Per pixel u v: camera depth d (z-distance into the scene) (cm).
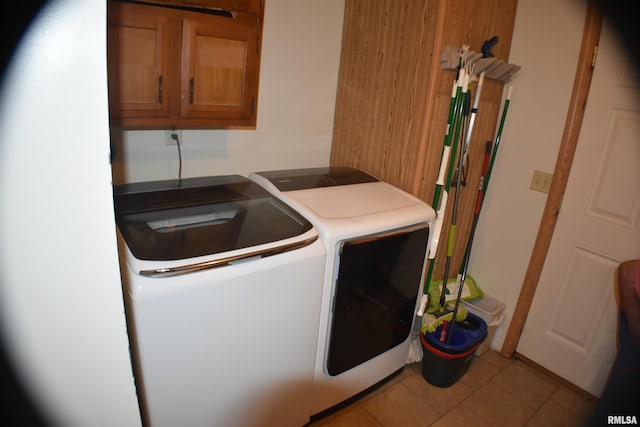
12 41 45
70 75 49
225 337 115
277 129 202
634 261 146
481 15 177
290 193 157
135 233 116
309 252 129
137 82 127
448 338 190
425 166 184
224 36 140
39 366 57
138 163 166
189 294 104
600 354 188
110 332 62
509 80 196
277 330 128
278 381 136
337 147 222
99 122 52
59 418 61
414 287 177
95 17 49
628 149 170
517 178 204
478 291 220
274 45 187
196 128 177
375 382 182
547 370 208
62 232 53
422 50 172
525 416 181
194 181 160
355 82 206
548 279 202
